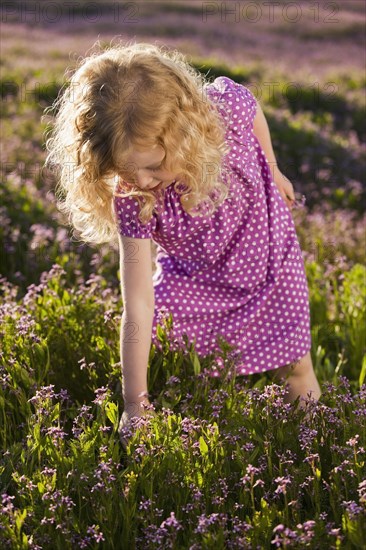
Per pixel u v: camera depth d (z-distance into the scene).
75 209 2.90
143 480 2.27
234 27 20.78
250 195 2.98
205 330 3.07
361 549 2.06
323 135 9.81
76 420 2.46
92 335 3.20
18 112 10.48
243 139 2.98
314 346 3.74
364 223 6.06
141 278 2.78
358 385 3.42
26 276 4.54
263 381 3.06
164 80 2.45
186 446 2.36
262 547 2.06
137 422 2.41
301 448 2.44
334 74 14.52
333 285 4.52
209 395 2.74
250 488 2.33
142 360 2.77
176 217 2.84
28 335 2.94
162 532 2.05
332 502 2.20
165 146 2.46
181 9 23.86
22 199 5.79
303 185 7.91
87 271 4.64
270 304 3.13
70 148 2.58
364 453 2.38
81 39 18.33
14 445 2.46
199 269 3.06
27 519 2.20
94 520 2.25
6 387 2.72
